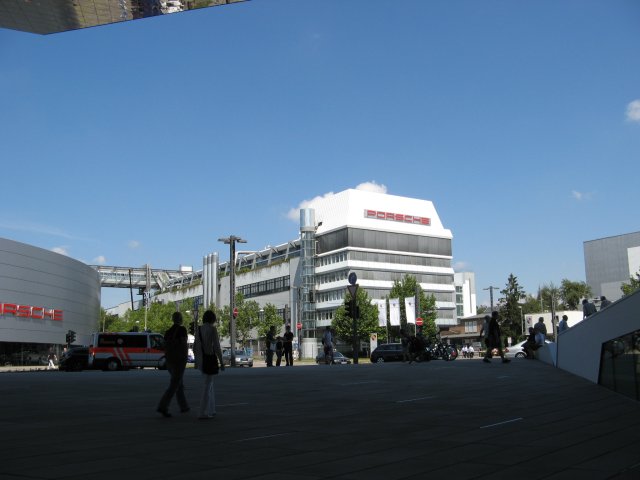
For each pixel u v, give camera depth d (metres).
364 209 106.75
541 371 22.05
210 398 10.52
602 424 9.39
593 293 145.75
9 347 67.25
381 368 26.25
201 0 16.03
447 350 45.19
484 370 23.17
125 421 10.08
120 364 38.62
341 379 19.89
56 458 6.82
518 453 7.05
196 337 10.49
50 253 73.38
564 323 26.88
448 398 13.59
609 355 14.72
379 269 105.38
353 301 37.91
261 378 20.75
